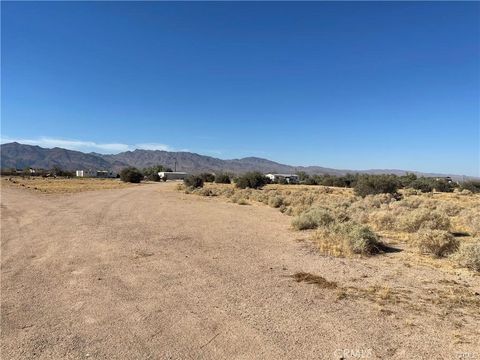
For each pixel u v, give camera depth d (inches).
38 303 310.3
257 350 224.1
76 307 300.4
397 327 253.6
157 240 605.9
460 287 342.3
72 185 2962.6
